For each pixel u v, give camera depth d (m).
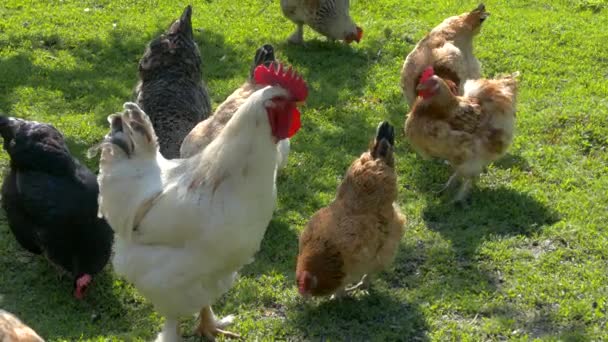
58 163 2.83
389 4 4.86
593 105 3.70
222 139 2.47
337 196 2.83
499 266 2.94
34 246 2.86
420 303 2.82
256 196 2.48
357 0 4.88
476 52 4.14
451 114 3.12
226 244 2.48
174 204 2.47
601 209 3.14
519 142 3.47
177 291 2.54
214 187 2.46
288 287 2.88
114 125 2.55
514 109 3.20
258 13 4.59
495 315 2.78
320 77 3.94
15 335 2.28
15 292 2.82
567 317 2.76
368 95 3.81
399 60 4.12
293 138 3.50
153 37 4.14
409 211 3.15
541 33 4.39
